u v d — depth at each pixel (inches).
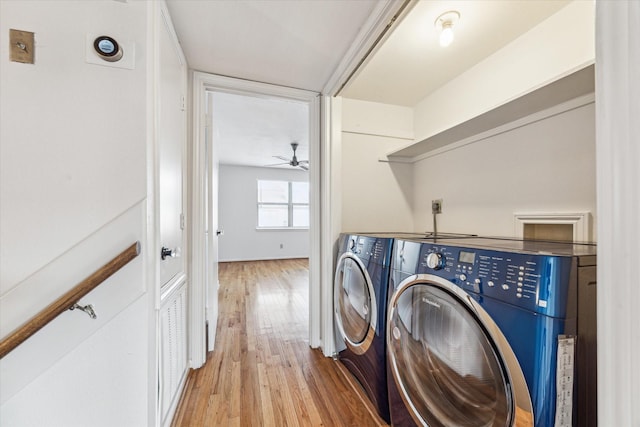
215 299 93.7
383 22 49.5
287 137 157.8
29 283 34.9
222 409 56.4
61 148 36.6
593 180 47.3
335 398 59.7
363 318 60.1
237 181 248.2
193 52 63.1
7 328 33.9
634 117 15.5
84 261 36.8
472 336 33.0
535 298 26.2
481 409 32.1
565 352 24.9
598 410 17.5
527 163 58.1
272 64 67.6
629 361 15.8
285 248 263.3
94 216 37.4
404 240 48.1
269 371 70.2
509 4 51.5
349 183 88.6
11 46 35.0
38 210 35.6
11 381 33.9
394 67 72.9
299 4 48.6
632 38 15.5
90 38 37.8
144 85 40.1
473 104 72.4
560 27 53.1
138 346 38.9
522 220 58.7
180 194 62.6
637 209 15.5
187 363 68.4
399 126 94.6
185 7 49.2
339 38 57.8
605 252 17.0
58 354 35.6
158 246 42.6
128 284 38.5
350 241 69.1
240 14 50.9
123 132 39.0
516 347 27.5
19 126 35.2
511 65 62.7
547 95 47.9
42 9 36.2
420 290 42.2
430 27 57.6
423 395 41.4
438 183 83.3
